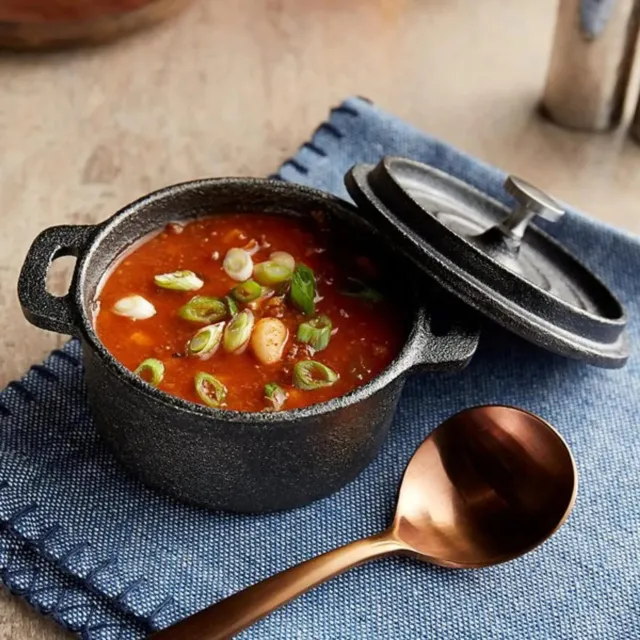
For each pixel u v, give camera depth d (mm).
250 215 490
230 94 617
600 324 463
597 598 442
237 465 426
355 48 655
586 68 603
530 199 462
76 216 548
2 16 606
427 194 500
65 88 609
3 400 467
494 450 460
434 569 443
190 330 451
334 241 490
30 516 438
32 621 428
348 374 448
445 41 668
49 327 428
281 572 422
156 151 582
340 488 456
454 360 440
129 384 414
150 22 633
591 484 470
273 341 445
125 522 443
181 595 428
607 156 612
